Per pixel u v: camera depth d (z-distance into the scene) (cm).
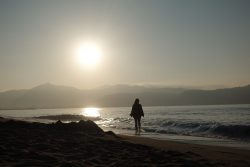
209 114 4834
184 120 3219
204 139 1733
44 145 1022
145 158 862
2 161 766
